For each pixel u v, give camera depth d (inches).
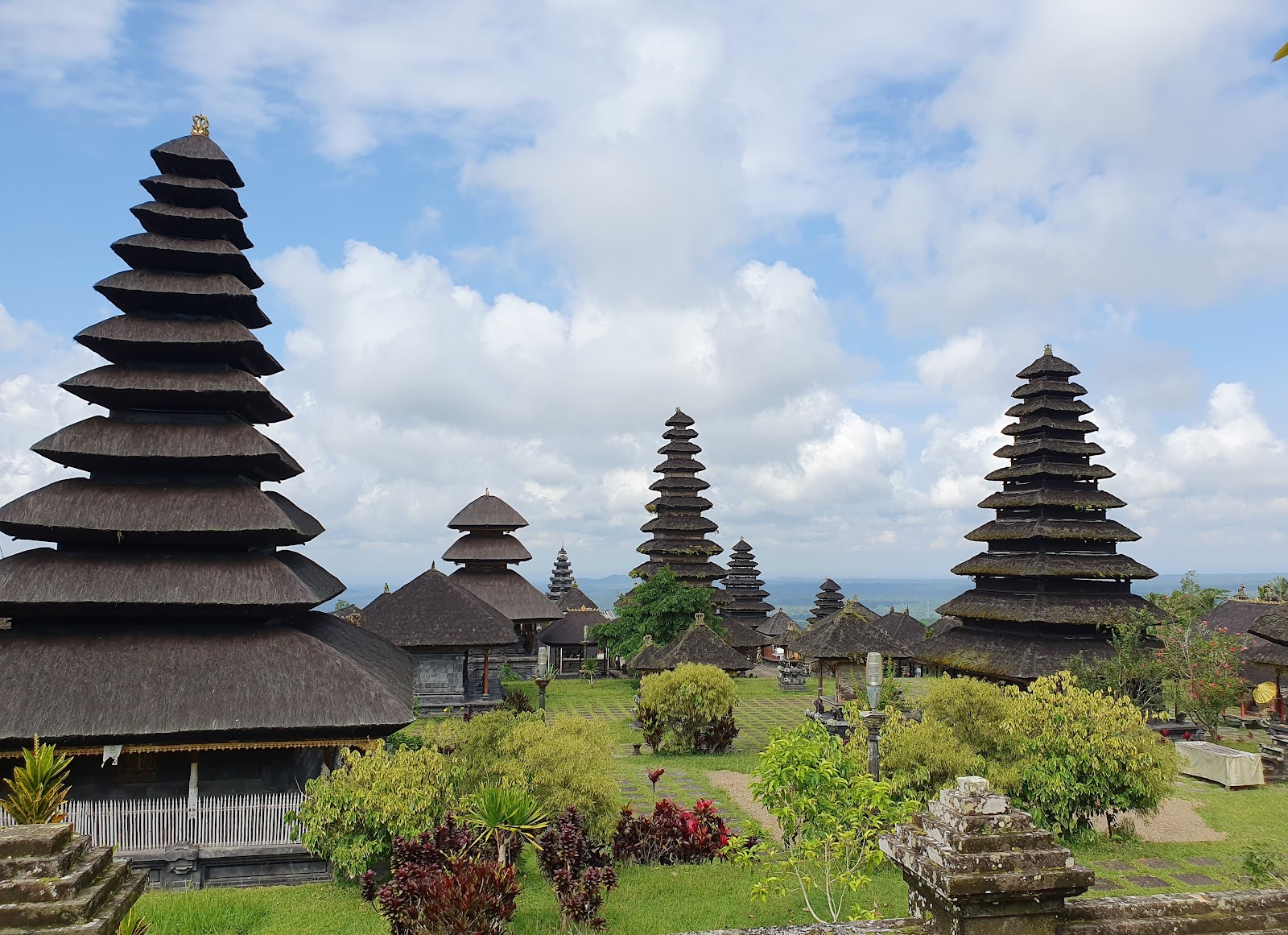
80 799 878.4
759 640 2501.2
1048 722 890.1
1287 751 1236.5
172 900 696.4
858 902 677.3
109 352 975.6
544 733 843.4
